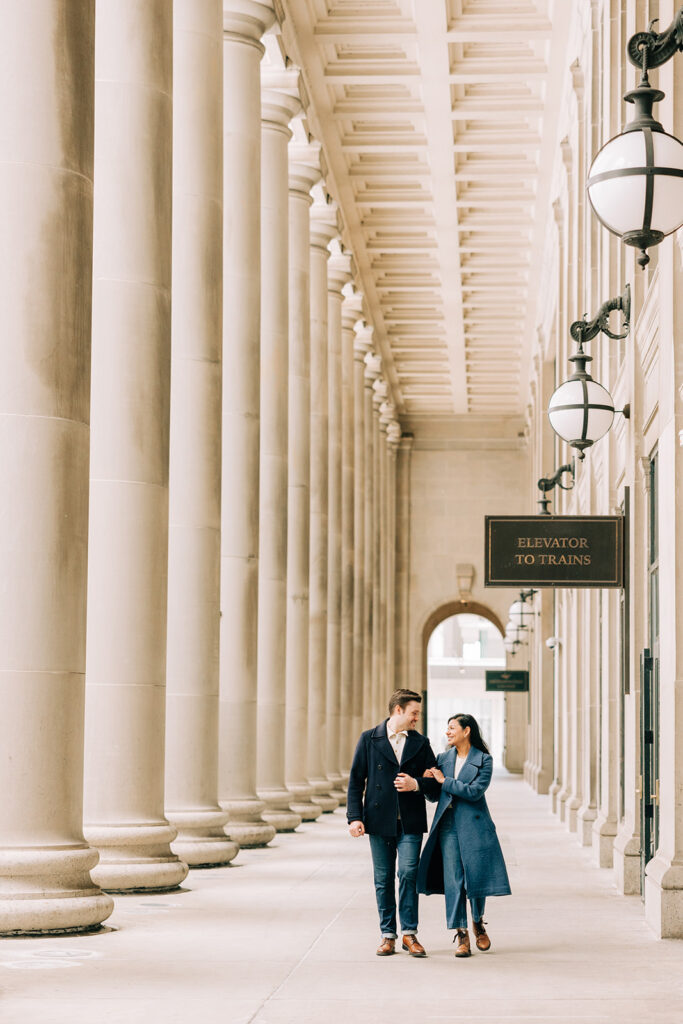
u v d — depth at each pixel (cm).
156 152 1789
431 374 6281
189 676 2116
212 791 2152
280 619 3003
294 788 3438
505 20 3212
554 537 1916
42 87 1391
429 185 4200
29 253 1368
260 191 2653
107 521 1714
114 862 1700
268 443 3020
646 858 1725
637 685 1833
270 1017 963
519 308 5353
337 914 1579
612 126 2392
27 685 1345
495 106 3647
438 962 1235
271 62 3045
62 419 1372
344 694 4759
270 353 3036
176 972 1161
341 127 3812
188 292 2152
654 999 1045
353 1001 1030
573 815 3116
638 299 1844
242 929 1440
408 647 6888
